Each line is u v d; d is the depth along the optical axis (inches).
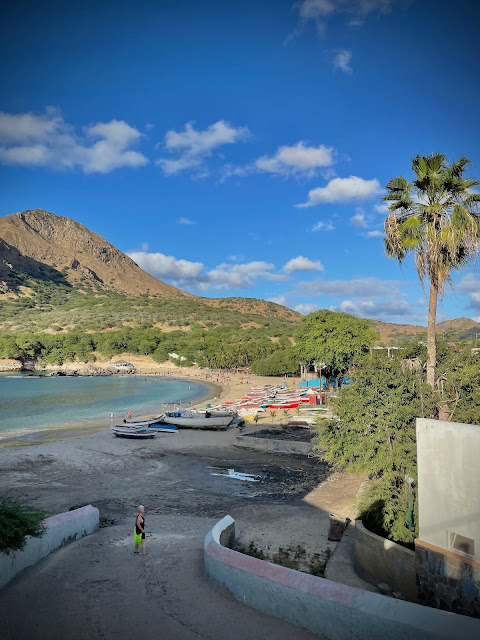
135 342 6756.9
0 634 321.7
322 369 2812.5
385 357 741.9
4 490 993.5
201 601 394.3
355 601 317.1
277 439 1453.0
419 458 425.7
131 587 424.8
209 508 883.4
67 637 320.2
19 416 2476.6
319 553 613.0
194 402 3115.2
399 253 776.3
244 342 6565.0
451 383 654.5
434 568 408.8
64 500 931.3
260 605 377.7
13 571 450.3
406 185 764.6
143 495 978.1
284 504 903.1
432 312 730.2
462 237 704.4
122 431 1669.5
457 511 394.3
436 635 269.7
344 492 974.4
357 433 701.3
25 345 6363.2
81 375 5772.6
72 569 477.1
